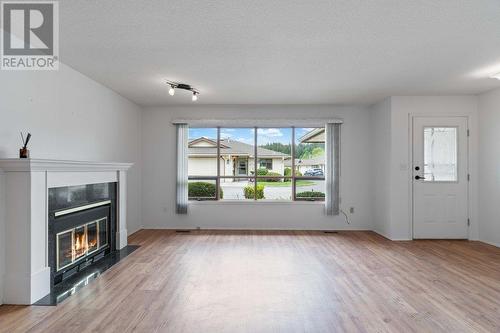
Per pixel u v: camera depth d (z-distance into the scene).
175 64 3.74
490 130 4.95
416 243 5.03
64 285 3.18
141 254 4.33
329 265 3.85
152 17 2.59
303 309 2.64
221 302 2.78
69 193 3.44
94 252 3.97
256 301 2.80
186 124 6.12
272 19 2.62
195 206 6.17
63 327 2.34
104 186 4.25
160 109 6.20
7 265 2.78
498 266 3.82
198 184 6.29
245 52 3.36
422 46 3.20
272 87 4.77
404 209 5.30
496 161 4.84
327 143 6.07
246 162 6.31
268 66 3.81
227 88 4.82
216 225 6.17
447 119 5.28
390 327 2.35
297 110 6.13
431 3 2.37
